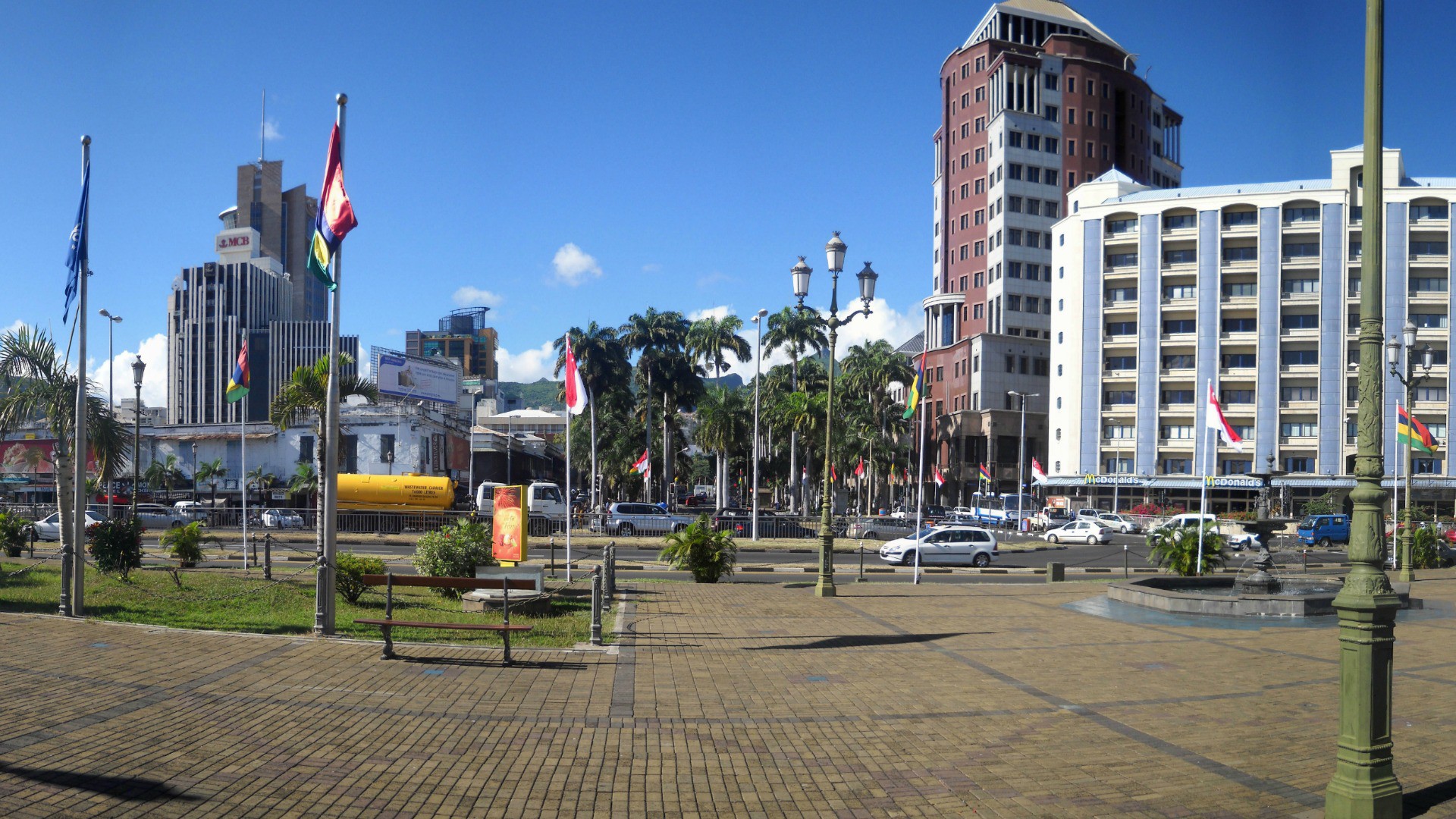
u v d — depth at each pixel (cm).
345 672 1011
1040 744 802
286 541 3812
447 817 610
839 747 786
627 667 1098
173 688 909
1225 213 7462
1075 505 7750
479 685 978
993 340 9144
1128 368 7750
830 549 2008
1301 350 7231
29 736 730
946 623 1565
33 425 5862
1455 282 6938
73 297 1411
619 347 6788
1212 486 7225
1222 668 1157
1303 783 699
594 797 655
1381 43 668
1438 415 6894
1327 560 3741
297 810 611
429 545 1773
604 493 9175
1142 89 9706
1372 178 666
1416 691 1036
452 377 8369
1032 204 9244
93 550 1897
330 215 1273
